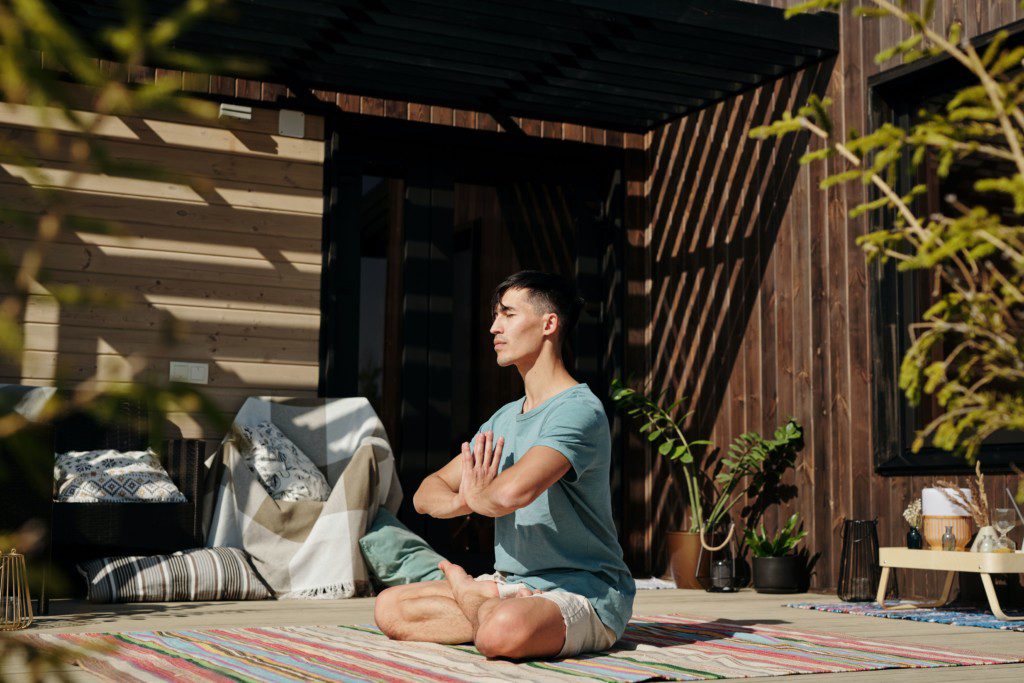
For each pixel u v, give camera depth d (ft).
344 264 20.34
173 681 7.82
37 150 17.07
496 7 16.55
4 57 1.39
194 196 19.02
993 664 9.29
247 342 19.22
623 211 22.65
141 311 18.37
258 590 15.71
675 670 8.44
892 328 16.71
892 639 11.30
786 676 8.47
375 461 17.19
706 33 17.44
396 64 18.99
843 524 16.72
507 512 8.60
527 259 25.89
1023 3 3.22
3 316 1.33
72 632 11.11
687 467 19.88
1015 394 2.70
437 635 10.05
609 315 22.53
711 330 20.71
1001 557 13.47
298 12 16.72
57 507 15.42
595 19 17.11
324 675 8.06
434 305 20.83
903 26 16.63
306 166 19.99
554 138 21.97
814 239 18.26
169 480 16.70
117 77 1.52
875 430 16.74
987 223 2.52
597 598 9.28
